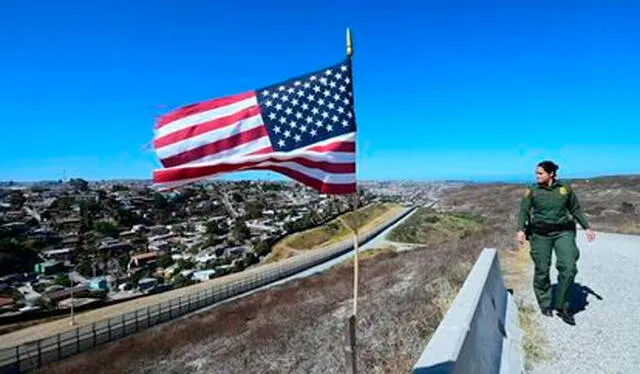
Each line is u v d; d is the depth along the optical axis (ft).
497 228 72.74
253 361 33.99
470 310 14.03
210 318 92.02
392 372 17.48
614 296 23.91
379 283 50.62
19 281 250.98
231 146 11.62
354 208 12.00
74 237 361.10
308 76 12.20
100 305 148.05
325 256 190.60
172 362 54.34
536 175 20.21
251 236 320.29
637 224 85.05
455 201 385.91
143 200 511.81
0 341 106.01
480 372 12.41
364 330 25.00
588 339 17.57
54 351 86.99
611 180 234.38
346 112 12.12
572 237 19.80
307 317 44.60
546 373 14.83
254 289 147.74
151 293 167.32
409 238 213.05
